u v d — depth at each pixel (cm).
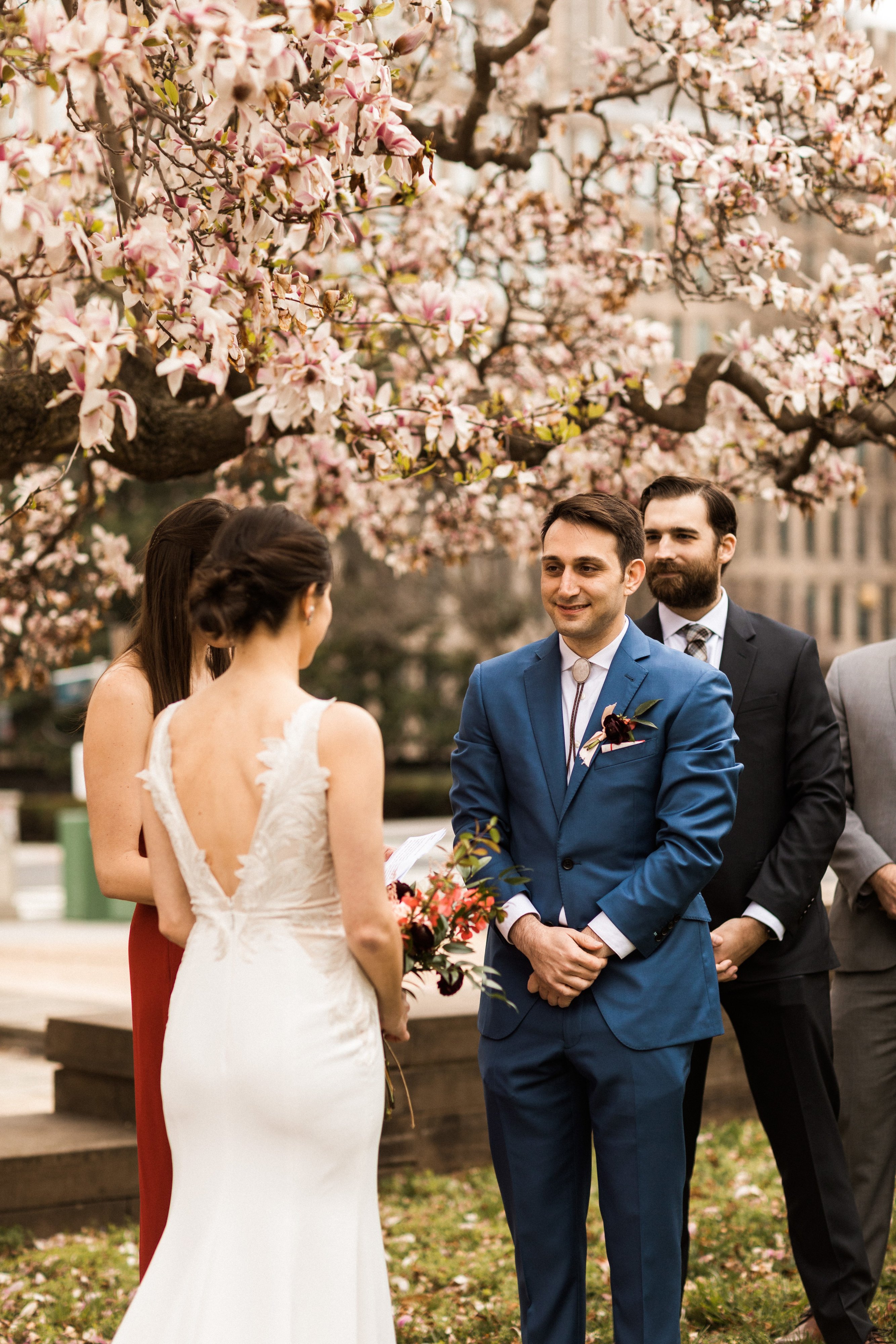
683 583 348
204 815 231
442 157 525
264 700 231
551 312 620
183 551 302
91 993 880
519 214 621
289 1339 215
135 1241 460
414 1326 383
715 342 524
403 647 3603
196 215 310
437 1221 479
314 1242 221
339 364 357
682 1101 290
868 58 473
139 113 318
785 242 460
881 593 5453
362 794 223
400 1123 542
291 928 226
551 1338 291
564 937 287
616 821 295
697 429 508
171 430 439
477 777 312
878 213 461
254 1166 222
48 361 354
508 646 3378
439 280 603
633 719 292
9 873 1434
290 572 232
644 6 482
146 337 291
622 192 618
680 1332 302
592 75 584
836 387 456
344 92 291
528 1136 296
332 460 565
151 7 270
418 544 638
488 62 492
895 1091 375
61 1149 475
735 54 470
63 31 245
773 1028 339
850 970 379
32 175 237
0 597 636
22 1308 396
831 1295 335
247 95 239
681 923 295
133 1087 515
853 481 561
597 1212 493
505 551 647
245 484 1058
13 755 3794
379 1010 243
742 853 341
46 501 397
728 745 296
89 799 298
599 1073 286
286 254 364
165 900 241
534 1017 296
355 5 305
